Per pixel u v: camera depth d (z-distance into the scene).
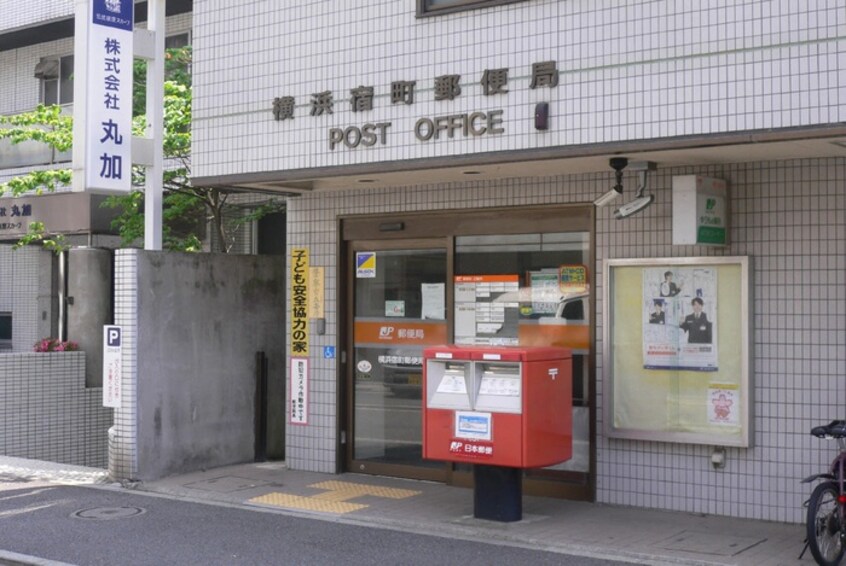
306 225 11.37
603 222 9.41
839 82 7.20
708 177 8.58
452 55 9.00
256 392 12.01
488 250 10.25
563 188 9.65
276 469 11.48
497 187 10.04
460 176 9.81
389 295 10.95
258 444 11.99
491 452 8.42
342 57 9.69
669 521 8.73
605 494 9.41
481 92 8.80
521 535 8.32
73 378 13.93
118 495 10.24
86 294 14.40
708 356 8.91
